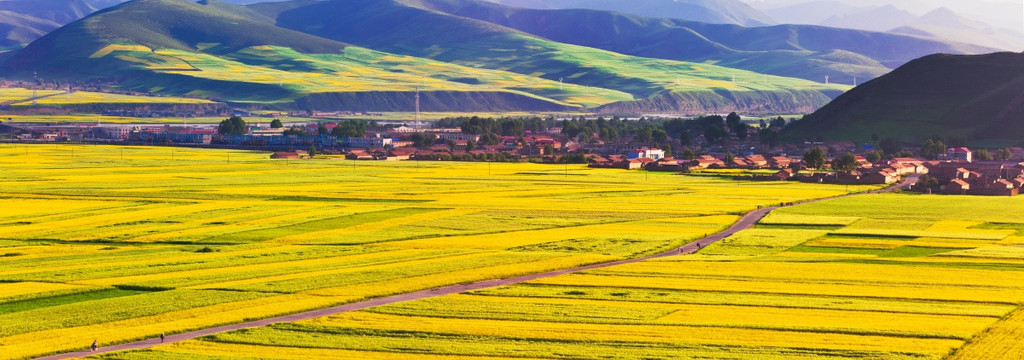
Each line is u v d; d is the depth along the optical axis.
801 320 166.38
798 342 152.75
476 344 151.12
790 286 194.62
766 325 162.62
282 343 151.38
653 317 168.00
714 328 160.88
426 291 191.75
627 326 162.25
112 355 145.12
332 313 172.75
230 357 143.88
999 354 146.75
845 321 165.75
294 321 165.12
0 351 146.38
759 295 186.38
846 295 186.88
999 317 169.12
